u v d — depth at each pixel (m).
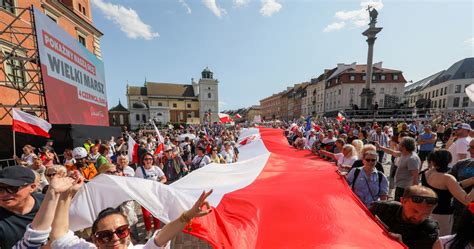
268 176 4.39
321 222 2.60
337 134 12.44
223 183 3.96
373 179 3.40
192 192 3.40
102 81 13.05
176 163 6.19
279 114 90.81
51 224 1.58
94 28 17.98
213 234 2.21
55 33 8.00
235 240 2.25
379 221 2.44
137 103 59.97
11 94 9.86
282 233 2.48
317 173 4.32
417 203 1.98
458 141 4.77
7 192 1.73
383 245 2.14
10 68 9.98
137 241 3.73
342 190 3.38
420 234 2.13
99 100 12.48
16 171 1.78
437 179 2.79
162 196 2.32
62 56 8.45
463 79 47.69
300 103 73.00
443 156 2.77
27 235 1.48
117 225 1.58
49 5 13.00
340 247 2.19
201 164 6.23
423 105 26.00
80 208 2.40
